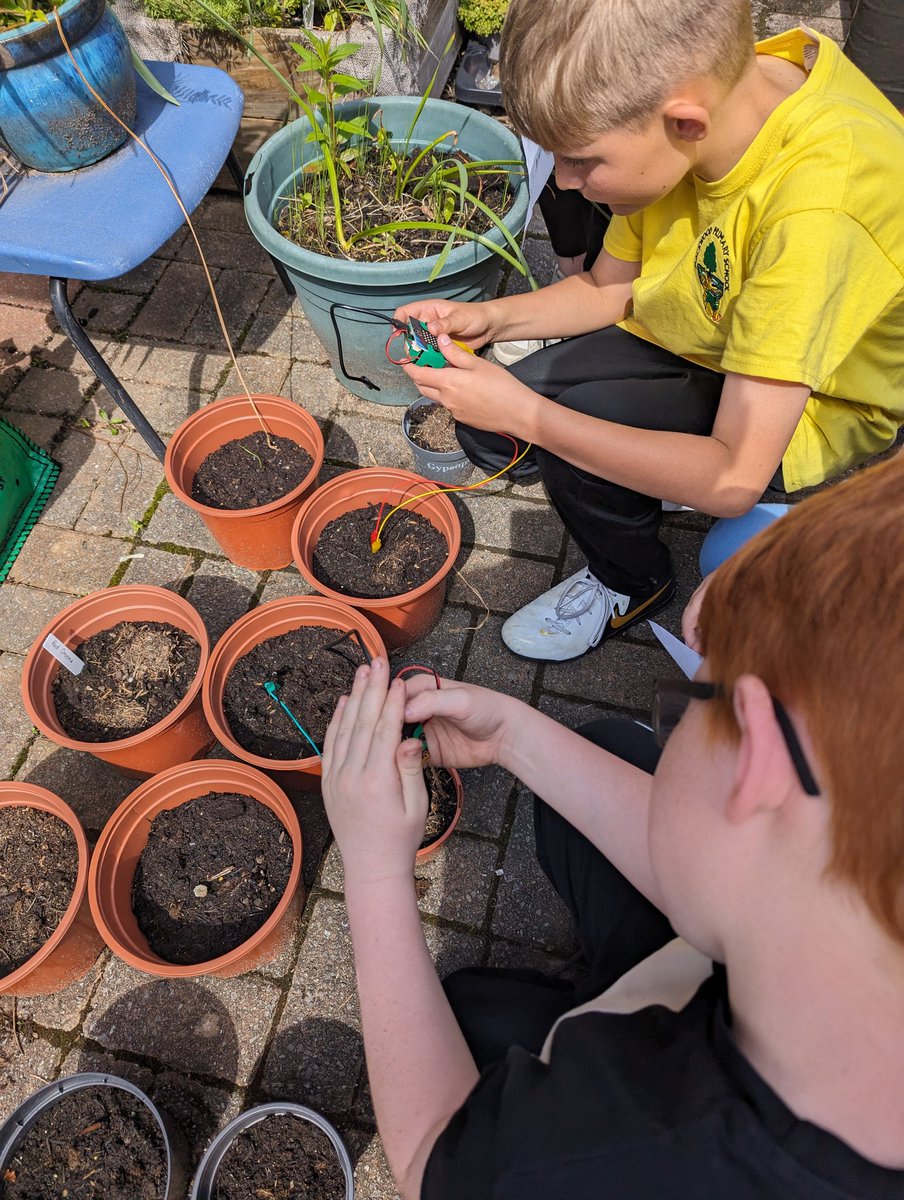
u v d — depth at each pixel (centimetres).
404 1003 79
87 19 157
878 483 52
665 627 192
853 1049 51
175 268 258
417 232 207
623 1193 54
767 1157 52
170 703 165
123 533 210
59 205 169
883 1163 50
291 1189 123
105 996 153
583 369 162
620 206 125
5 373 237
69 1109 129
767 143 110
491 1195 57
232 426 196
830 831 50
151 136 182
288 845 151
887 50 239
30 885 148
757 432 117
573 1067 61
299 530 177
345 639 170
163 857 150
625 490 152
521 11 104
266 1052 146
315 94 186
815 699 49
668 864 62
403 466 217
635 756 121
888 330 127
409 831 87
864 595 48
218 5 224
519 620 186
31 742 183
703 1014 62
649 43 96
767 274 109
